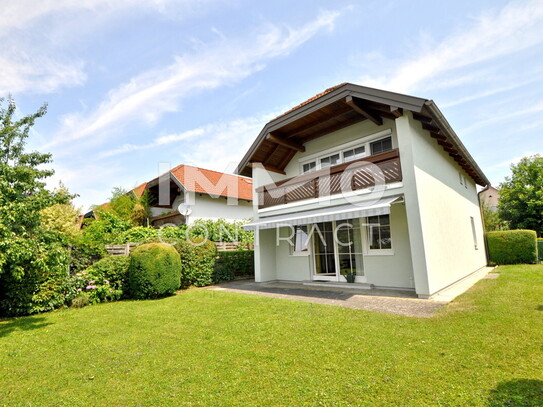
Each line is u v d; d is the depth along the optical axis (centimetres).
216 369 554
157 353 645
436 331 700
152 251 1288
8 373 571
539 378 473
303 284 1593
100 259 1391
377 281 1348
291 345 653
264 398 449
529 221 3219
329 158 1672
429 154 1311
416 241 1084
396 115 1145
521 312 809
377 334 697
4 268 951
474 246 1872
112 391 491
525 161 3481
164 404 445
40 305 1068
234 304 1083
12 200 988
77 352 669
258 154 1772
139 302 1207
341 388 468
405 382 478
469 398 428
